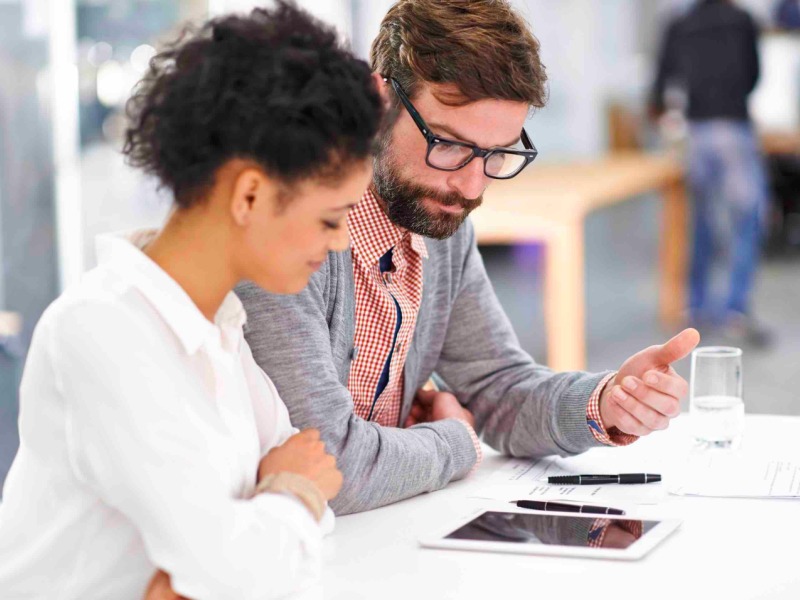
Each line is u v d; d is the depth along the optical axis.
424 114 1.20
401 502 1.22
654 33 7.28
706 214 4.85
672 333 4.80
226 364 0.95
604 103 6.42
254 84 0.84
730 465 1.30
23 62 3.20
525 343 4.68
